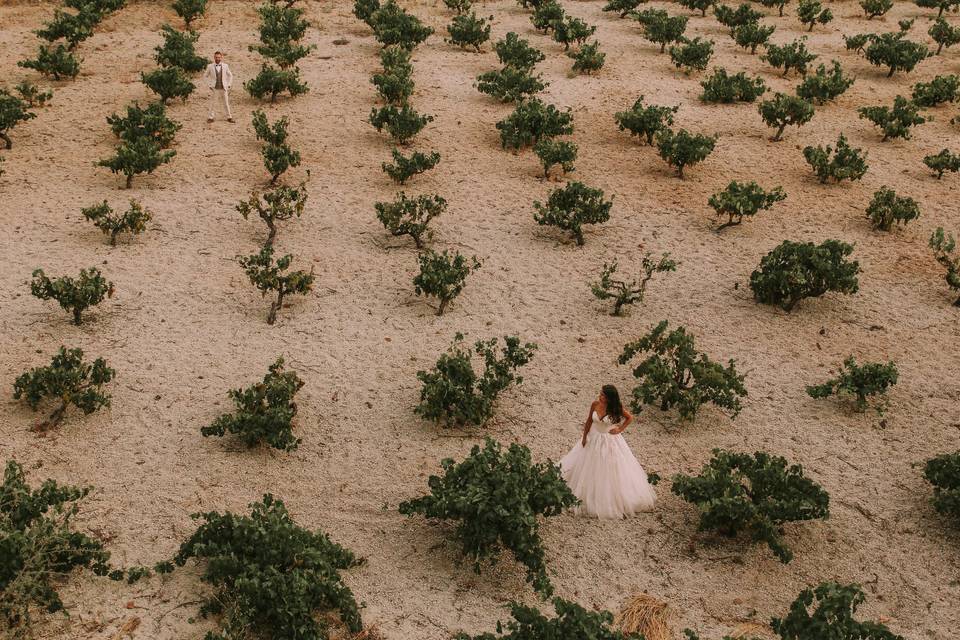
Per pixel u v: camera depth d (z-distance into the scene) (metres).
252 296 12.66
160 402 10.15
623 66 23.58
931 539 8.39
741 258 14.20
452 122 19.58
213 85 19.66
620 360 10.66
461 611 7.46
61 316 11.86
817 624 6.57
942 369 11.28
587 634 6.45
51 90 19.20
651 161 17.95
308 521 8.42
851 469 9.37
